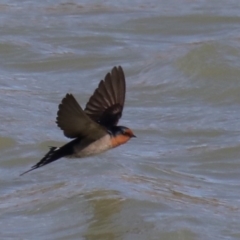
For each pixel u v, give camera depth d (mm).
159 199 14773
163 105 20156
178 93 20750
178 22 25344
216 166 16906
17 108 19375
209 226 13781
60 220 14055
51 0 27578
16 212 14500
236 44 22688
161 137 18344
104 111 9836
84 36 24250
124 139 9750
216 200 15078
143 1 27281
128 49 23375
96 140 9695
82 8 26766
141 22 25391
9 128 18203
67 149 9789
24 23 25172
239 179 16328
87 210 14320
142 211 14250
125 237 13453
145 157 17141
